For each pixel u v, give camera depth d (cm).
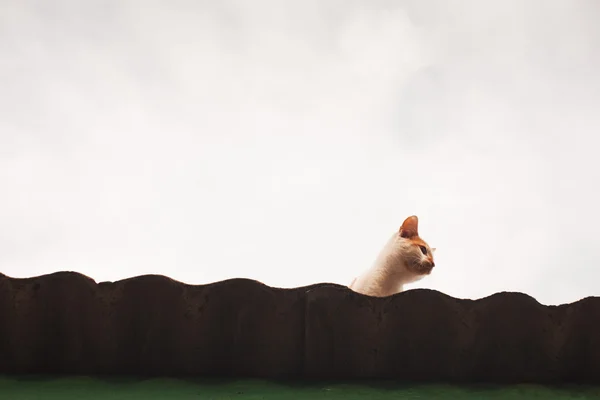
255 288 245
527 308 246
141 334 244
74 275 246
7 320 244
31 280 245
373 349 243
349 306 244
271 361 243
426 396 228
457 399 226
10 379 237
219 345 244
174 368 244
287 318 244
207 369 244
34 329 245
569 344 246
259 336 244
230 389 230
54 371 244
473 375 244
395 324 244
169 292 245
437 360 244
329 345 243
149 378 240
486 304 246
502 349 245
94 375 242
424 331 244
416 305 245
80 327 245
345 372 243
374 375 243
